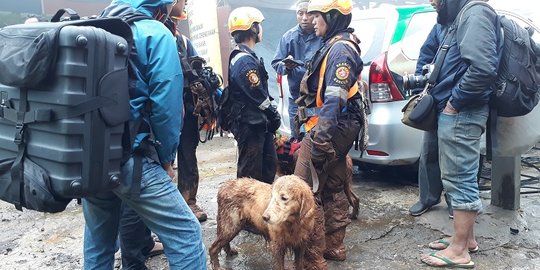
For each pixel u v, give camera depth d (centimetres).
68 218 415
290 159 380
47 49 165
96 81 174
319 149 258
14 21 869
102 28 191
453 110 282
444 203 418
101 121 178
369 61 436
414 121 296
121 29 193
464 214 292
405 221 383
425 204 393
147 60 201
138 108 200
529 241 338
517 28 290
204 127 371
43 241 364
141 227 284
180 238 215
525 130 323
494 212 396
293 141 385
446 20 305
